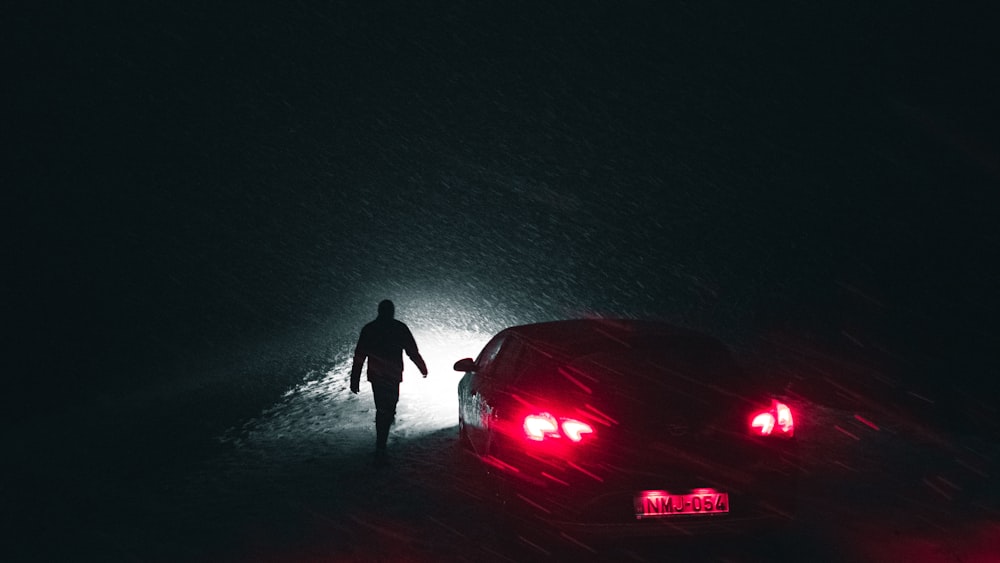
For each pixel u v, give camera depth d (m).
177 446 8.96
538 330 5.24
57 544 5.40
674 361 4.34
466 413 6.33
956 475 5.86
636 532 3.84
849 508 5.15
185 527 5.46
